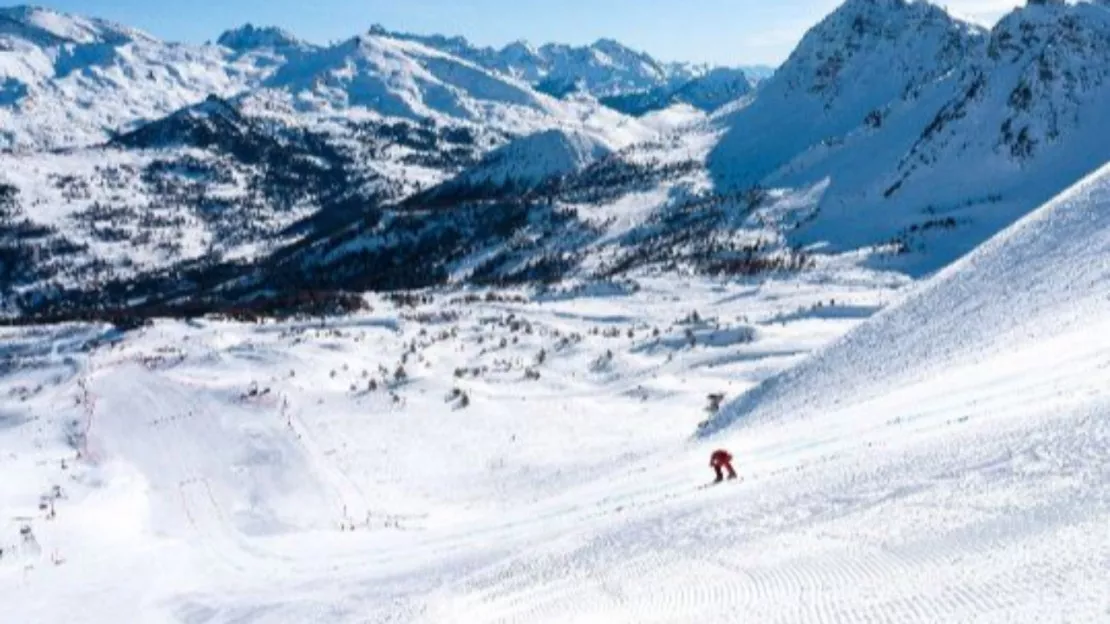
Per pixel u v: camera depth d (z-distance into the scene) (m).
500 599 24.73
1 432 82.06
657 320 146.38
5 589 40.41
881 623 13.17
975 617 12.20
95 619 36.72
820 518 21.30
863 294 150.12
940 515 18.11
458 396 95.69
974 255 59.12
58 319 172.00
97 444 75.38
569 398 99.56
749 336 117.00
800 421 46.44
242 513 57.16
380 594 32.25
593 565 24.80
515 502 60.09
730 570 19.27
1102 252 47.03
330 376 105.75
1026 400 27.70
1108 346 31.73
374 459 75.25
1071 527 14.71
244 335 135.50
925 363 47.28
